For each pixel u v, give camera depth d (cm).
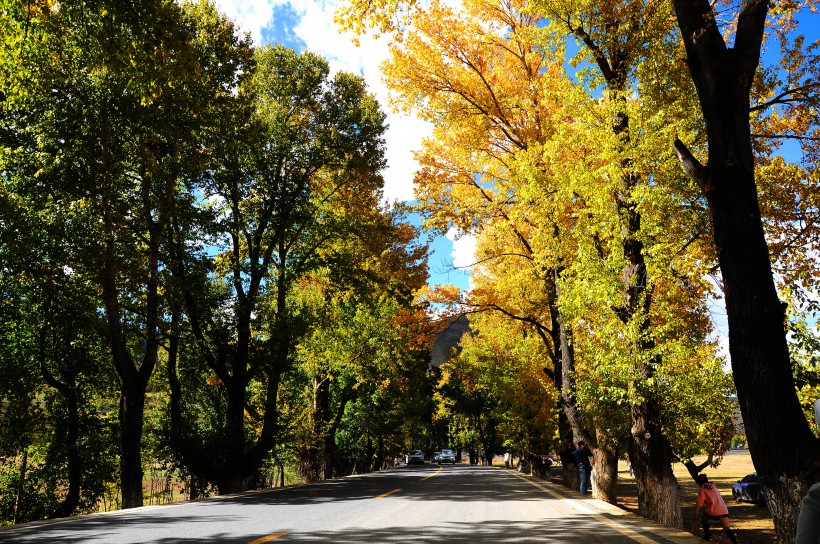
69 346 2139
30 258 1636
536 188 1303
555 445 2798
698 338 1216
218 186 2073
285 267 2228
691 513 2206
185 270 1911
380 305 2838
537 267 1606
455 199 1859
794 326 891
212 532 761
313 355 2678
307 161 2245
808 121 1015
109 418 2330
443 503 1205
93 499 2238
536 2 1198
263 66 2244
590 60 1248
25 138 1619
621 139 1120
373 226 2405
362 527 815
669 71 1088
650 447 1173
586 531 785
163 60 1060
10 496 2155
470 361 3275
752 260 598
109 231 1631
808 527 186
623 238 1152
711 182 631
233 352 2066
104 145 1641
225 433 1964
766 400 566
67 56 1472
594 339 1296
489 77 1695
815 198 999
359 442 4184
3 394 1973
